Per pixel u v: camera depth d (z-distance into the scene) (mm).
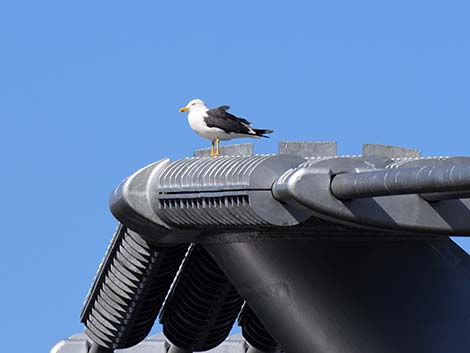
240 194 24156
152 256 28906
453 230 23984
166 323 31922
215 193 24734
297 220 24219
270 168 24125
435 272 26703
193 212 25703
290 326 26281
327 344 25953
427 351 25938
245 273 26562
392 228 23625
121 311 30641
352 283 26141
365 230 26219
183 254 30078
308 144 26703
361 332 25875
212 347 32250
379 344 25828
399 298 26234
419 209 23734
